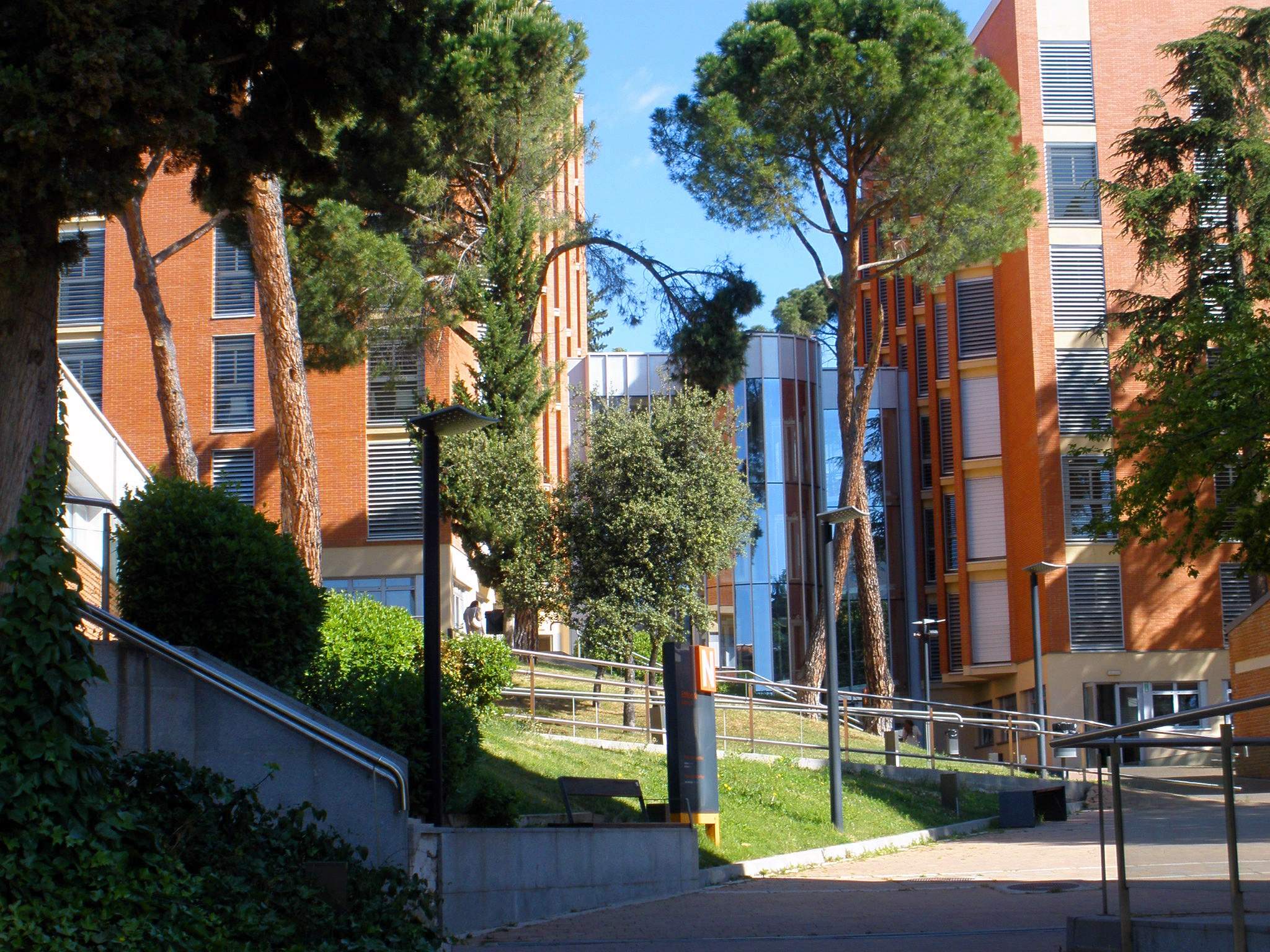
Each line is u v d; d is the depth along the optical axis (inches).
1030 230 1813.5
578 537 998.4
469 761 469.4
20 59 360.2
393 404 1385.3
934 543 2102.6
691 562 986.1
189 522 434.6
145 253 946.1
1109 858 660.1
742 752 910.4
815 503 1967.3
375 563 1358.3
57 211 369.1
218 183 464.4
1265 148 1363.2
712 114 1220.5
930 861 677.3
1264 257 1364.4
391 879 366.3
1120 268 1803.6
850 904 485.7
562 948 372.5
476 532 1014.4
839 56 1199.6
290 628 446.6
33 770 306.3
